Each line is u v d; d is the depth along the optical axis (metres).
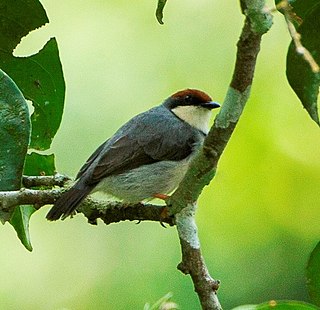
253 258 12.50
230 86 5.34
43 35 12.86
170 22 12.86
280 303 5.55
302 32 5.95
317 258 6.12
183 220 6.37
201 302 6.27
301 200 12.78
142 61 12.75
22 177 6.67
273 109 12.89
